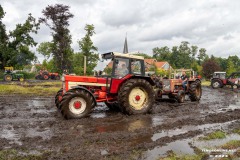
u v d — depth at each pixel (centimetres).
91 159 489
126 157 505
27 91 1609
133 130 706
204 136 655
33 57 4003
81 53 3112
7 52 3669
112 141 602
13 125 737
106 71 945
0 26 3706
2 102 1191
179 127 751
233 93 1973
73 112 829
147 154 524
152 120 847
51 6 3359
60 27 3384
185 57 8869
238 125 786
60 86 2034
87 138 616
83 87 850
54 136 627
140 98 951
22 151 526
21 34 3806
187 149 560
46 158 491
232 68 5250
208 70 4269
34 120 805
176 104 1241
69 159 489
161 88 1322
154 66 3722
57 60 3444
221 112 1016
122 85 918
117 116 896
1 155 497
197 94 1422
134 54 989
